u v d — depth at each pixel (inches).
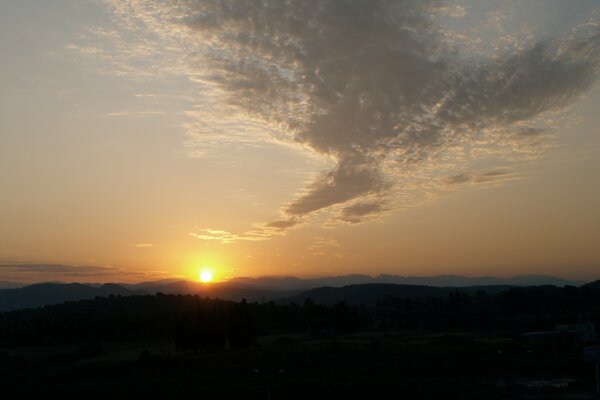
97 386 1882.4
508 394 1440.7
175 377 2043.6
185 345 2906.0
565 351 2292.1
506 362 2062.0
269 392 1576.0
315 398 1567.4
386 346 2694.4
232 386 1732.3
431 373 1985.7
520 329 3641.7
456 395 1488.7
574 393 1424.7
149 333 3885.3
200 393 1686.8
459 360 2113.7
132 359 2642.7
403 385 1653.5
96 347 3174.2
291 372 2068.2
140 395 1729.8
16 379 2197.3
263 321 4392.2
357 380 1802.4
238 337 3004.4
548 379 1802.4
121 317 4028.1
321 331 4052.7
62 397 1786.4
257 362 2331.4
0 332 3722.9
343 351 2509.8
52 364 2765.7
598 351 1334.9
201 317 2947.8
